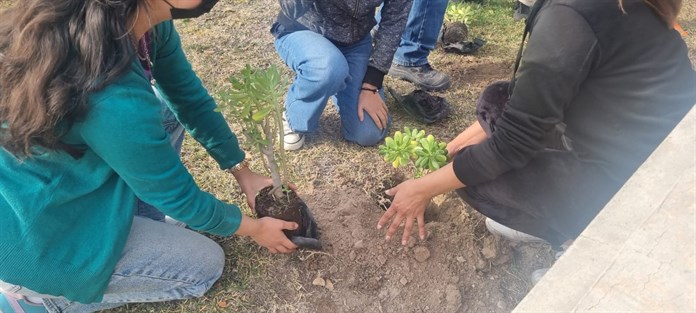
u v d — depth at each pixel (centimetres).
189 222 185
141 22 150
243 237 246
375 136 294
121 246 188
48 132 146
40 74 134
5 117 145
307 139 302
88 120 148
